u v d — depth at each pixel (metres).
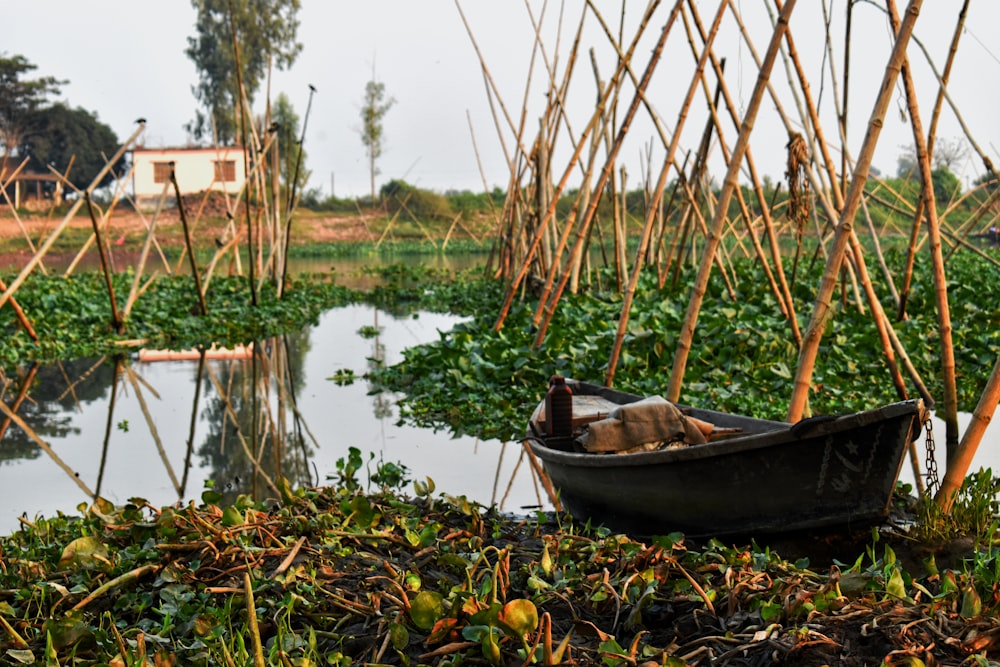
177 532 6.09
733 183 8.76
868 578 4.77
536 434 8.11
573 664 4.23
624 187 19.86
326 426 11.40
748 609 4.75
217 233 52.78
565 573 5.41
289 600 4.95
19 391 13.91
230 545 5.85
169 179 19.25
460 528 6.93
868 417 5.88
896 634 4.09
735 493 6.36
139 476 9.41
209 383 14.47
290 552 5.79
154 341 18.66
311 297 26.09
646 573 5.12
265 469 9.61
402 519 6.61
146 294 23.72
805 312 14.96
